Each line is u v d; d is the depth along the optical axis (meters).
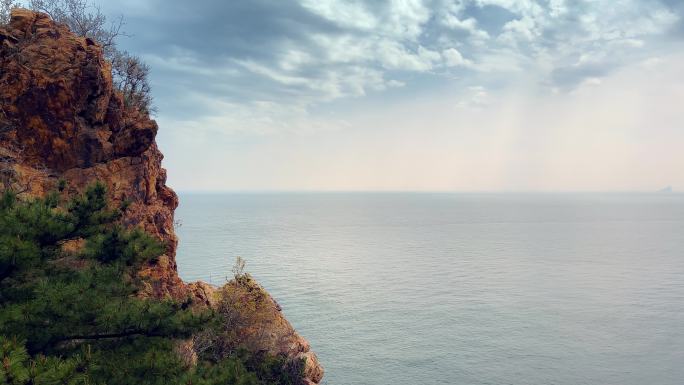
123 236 12.49
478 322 112.69
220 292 34.47
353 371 80.00
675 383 80.19
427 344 95.25
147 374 11.12
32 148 19.86
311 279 160.88
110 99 23.69
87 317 10.32
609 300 138.00
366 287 150.62
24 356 7.73
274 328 34.56
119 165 22.88
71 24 25.91
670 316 120.94
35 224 10.49
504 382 78.25
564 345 97.62
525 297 140.75
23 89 19.70
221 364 13.48
